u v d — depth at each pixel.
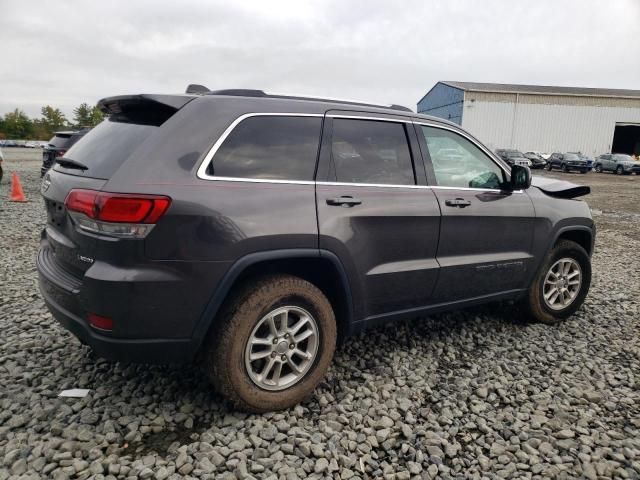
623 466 2.51
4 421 2.71
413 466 2.45
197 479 2.29
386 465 2.46
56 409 2.81
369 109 3.30
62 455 2.39
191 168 2.52
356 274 3.03
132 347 2.46
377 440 2.66
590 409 3.02
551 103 43.88
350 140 3.14
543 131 44.31
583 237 4.58
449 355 3.71
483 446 2.65
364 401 3.00
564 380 3.39
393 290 3.26
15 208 10.19
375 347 3.81
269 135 2.82
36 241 7.16
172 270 2.44
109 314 2.40
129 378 3.18
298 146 2.91
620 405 3.08
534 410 3.00
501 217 3.77
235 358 2.63
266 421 2.75
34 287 4.95
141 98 2.68
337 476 2.37
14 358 3.41
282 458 2.46
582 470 2.47
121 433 2.62
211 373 2.67
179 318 2.50
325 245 2.84
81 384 3.08
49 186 2.99
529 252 4.04
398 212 3.17
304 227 2.76
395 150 3.33
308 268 3.00
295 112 2.95
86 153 2.82
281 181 2.79
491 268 3.77
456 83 49.03
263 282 2.71
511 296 4.07
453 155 3.65
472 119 43.81
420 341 3.96
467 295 3.74
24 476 2.26
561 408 3.02
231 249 2.53
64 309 2.67
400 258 3.26
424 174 3.43
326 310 2.92
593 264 6.83
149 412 2.79
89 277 2.40
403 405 2.97
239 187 2.62
